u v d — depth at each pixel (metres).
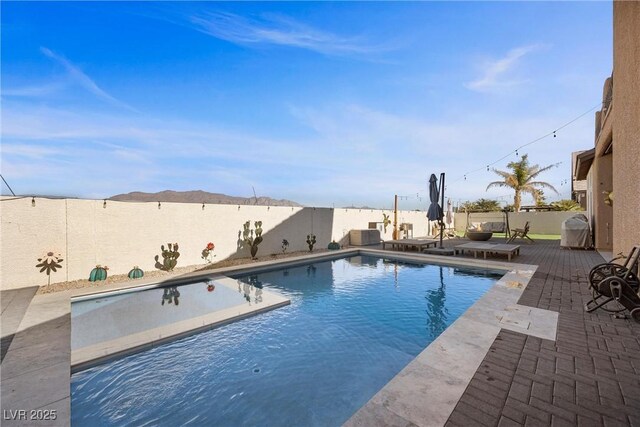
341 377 3.10
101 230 6.98
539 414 1.99
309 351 3.66
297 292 6.32
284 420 2.49
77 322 4.27
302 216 11.88
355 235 13.94
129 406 2.64
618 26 5.64
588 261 8.33
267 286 6.85
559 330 3.43
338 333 4.19
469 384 2.35
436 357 2.79
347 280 7.41
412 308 5.25
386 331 4.27
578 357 2.78
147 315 4.59
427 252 10.67
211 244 8.70
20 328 3.95
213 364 3.34
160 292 6.12
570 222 11.27
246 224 9.95
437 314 4.95
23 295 5.48
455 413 2.00
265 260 9.47
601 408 2.04
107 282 6.53
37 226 6.16
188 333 4.01
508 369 2.57
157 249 7.88
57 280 6.36
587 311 4.06
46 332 3.82
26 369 2.90
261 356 3.53
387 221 16.16
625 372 2.51
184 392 2.84
